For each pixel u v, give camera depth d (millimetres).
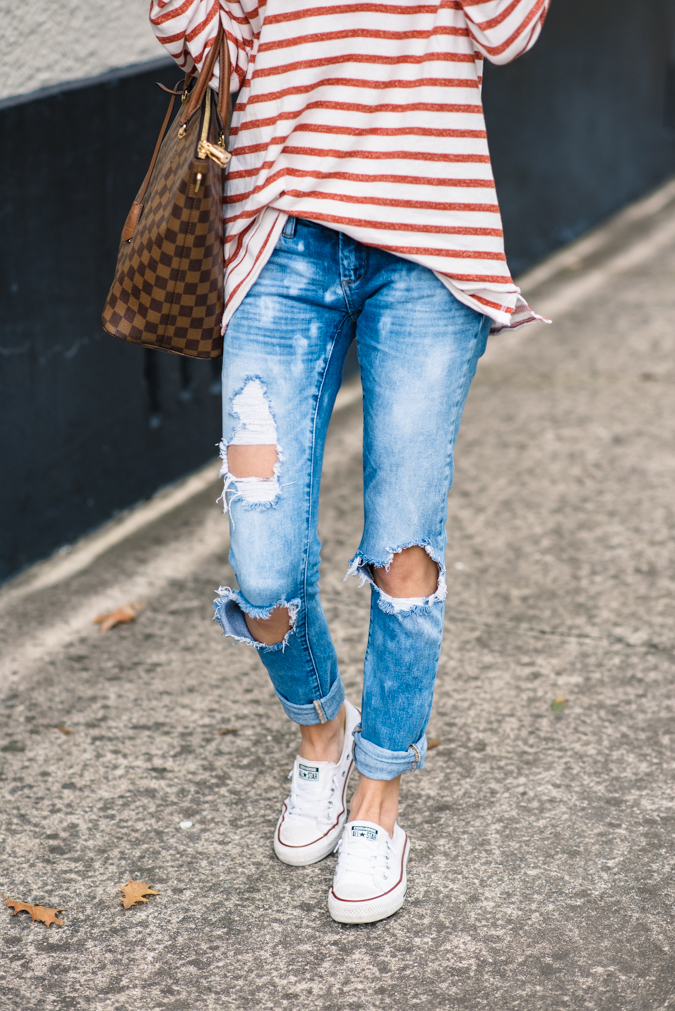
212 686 2979
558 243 7250
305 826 2334
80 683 2992
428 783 2576
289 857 2318
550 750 2686
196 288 2012
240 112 1969
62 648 3158
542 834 2400
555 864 2312
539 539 3783
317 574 2145
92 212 3553
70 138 3414
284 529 2035
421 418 1953
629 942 2102
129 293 2035
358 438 4645
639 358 5488
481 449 4527
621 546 3723
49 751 2709
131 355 3840
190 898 2248
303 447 2043
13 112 3188
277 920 2188
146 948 2119
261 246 1957
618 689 2930
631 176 8258
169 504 4055
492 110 6020
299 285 1957
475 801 2510
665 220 7906
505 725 2785
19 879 2293
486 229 1897
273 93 1890
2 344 3293
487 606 3369
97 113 3506
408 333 1931
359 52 1828
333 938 2139
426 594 2086
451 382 1969
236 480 2043
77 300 3555
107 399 3771
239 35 1942
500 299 1929
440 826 2436
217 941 2137
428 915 2189
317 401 2049
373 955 2094
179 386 4129
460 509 4012
